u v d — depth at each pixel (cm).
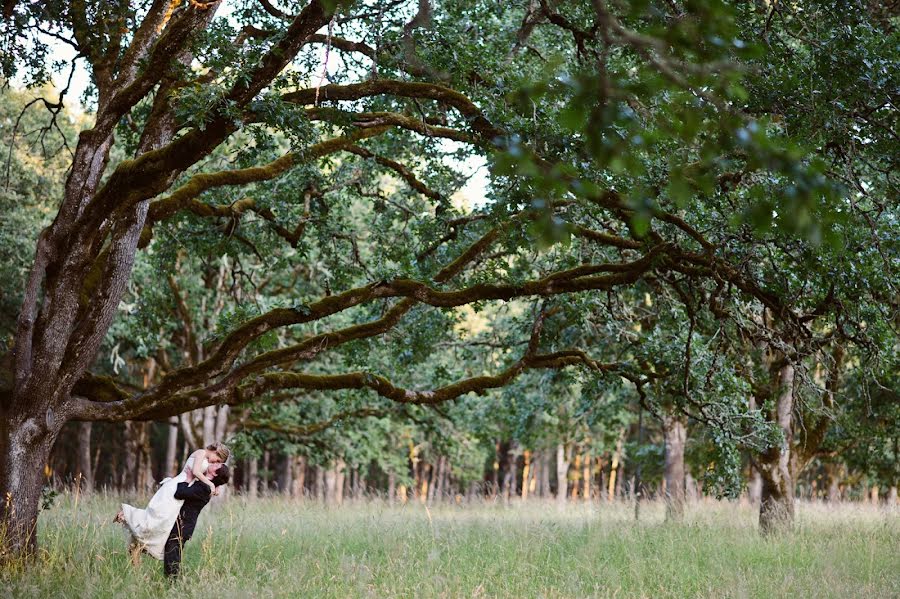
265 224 1407
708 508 1997
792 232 223
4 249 2142
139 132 1243
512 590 875
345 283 1414
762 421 1339
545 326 1609
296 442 2631
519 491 5622
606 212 1087
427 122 1175
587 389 1388
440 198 1302
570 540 1227
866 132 866
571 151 774
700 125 225
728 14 217
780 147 229
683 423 1998
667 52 220
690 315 1101
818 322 1354
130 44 999
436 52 918
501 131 866
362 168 1402
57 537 928
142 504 1641
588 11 912
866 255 876
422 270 1297
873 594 880
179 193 1017
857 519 1650
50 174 2334
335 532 1242
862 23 861
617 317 1460
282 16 944
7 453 900
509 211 1012
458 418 2536
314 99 918
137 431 3319
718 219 946
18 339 915
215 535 1143
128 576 809
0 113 2277
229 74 778
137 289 2133
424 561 1009
